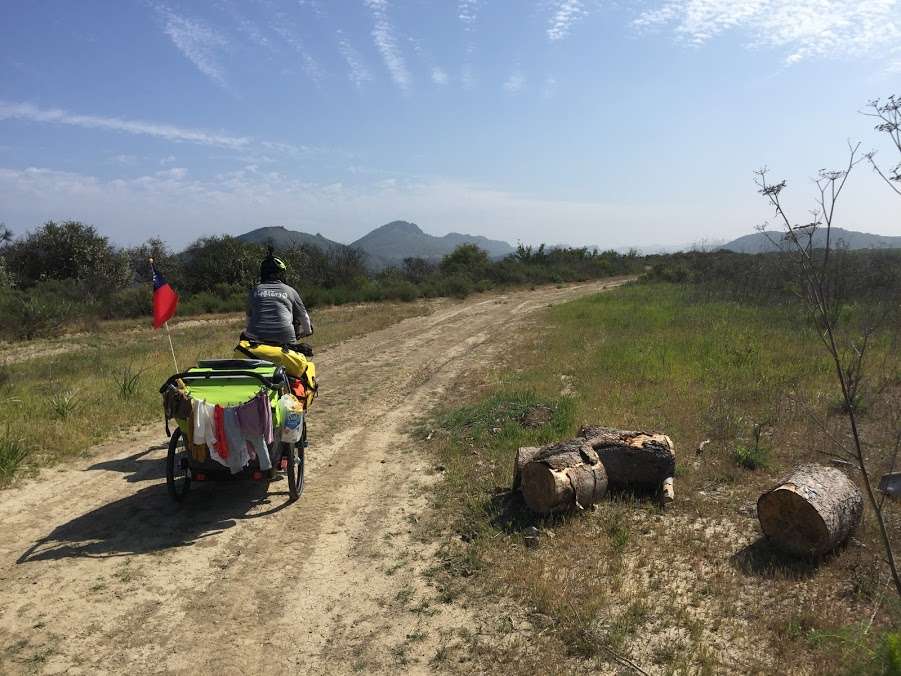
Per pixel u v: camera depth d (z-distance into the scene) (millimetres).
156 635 3959
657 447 5828
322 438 8398
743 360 11430
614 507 5633
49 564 4797
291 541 5309
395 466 7227
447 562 4879
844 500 4695
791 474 5066
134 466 7008
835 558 4648
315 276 36562
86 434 8008
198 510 5891
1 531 5355
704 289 25469
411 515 5805
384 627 4078
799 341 13078
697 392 9508
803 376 10055
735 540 5027
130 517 5691
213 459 5297
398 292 33344
